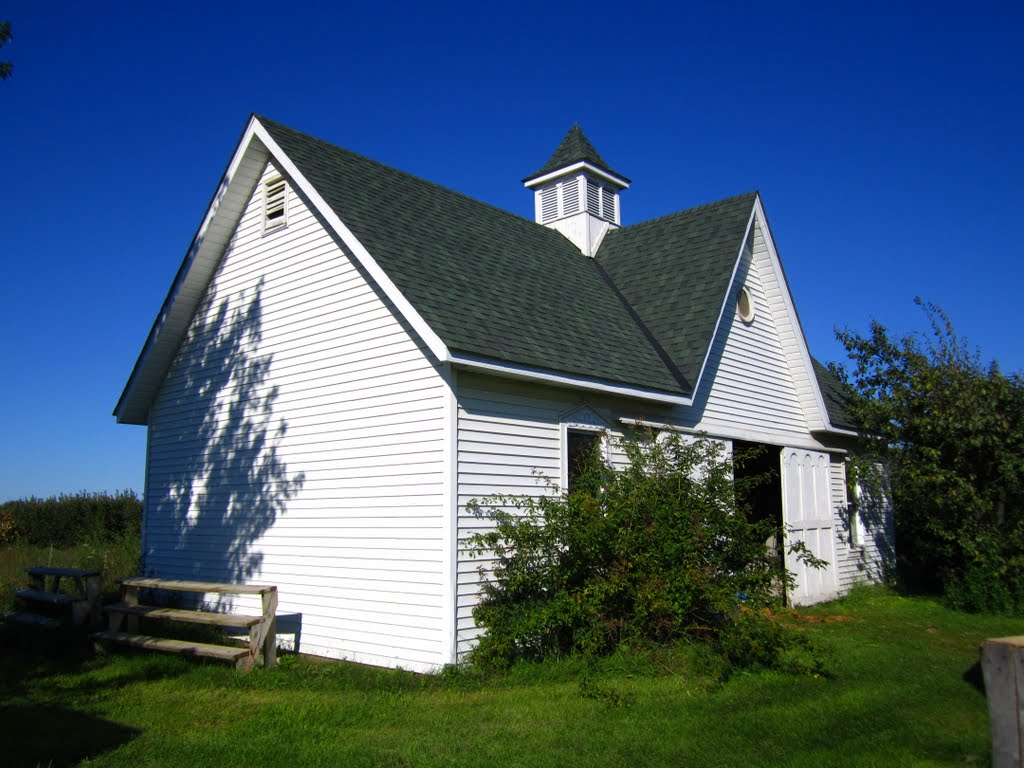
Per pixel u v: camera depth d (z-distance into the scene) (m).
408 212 12.23
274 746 6.55
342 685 8.60
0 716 7.39
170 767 6.08
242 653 9.15
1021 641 5.45
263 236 12.64
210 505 12.93
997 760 5.36
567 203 17.19
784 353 16.17
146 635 11.16
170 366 14.37
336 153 12.89
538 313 11.41
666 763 6.05
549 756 6.23
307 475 11.30
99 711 7.62
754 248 15.73
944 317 15.48
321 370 11.31
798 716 7.17
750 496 17.88
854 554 17.41
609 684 8.35
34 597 11.57
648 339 13.23
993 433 14.26
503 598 9.54
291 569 11.32
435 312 9.48
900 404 15.53
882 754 6.11
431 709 7.63
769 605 9.23
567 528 9.37
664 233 16.08
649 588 8.77
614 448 11.74
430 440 9.67
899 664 9.34
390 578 9.92
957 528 14.86
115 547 21.08
